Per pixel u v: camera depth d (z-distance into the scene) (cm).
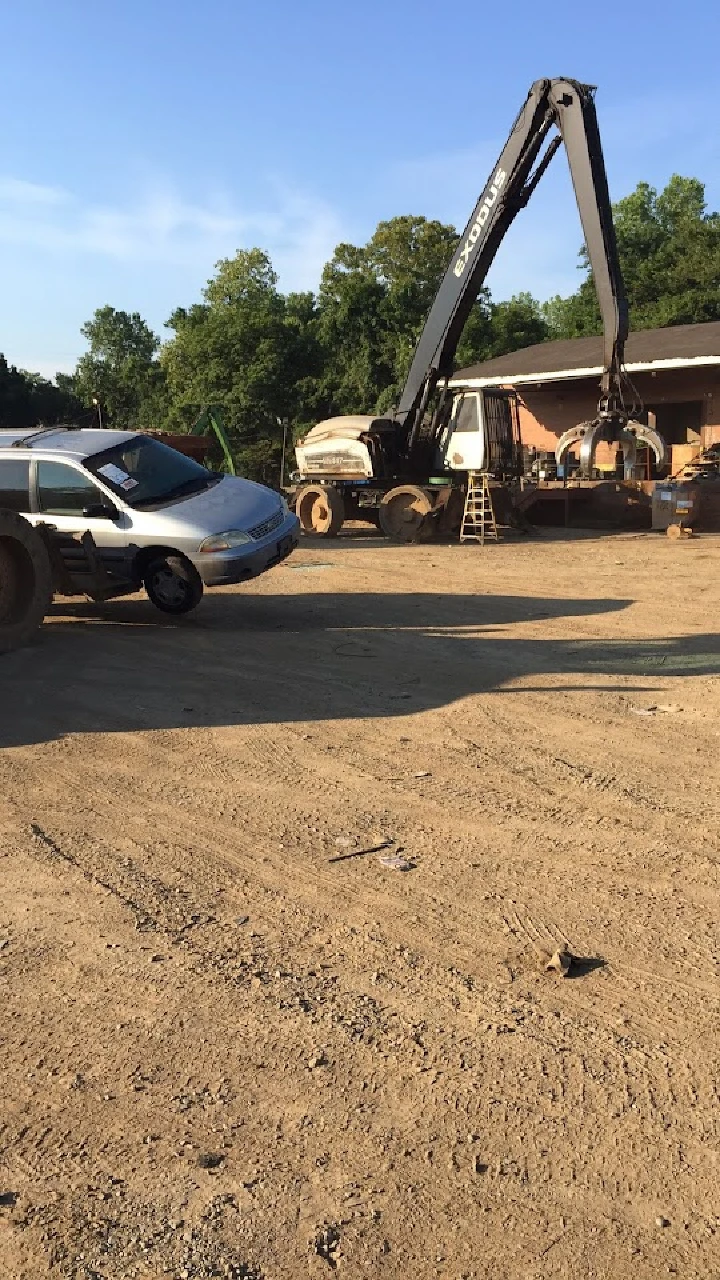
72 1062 301
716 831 456
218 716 671
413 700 703
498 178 1881
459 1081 287
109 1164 258
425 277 6325
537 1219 235
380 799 509
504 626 986
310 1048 304
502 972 344
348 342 4934
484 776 538
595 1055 297
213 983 341
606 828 462
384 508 1962
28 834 476
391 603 1153
